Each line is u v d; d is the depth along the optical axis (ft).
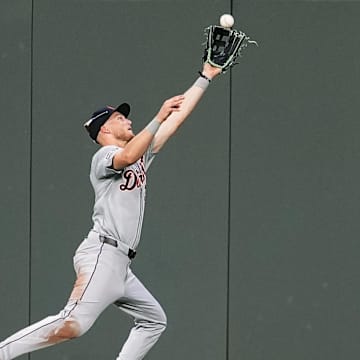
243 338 107.24
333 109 106.42
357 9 106.32
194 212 107.24
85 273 82.58
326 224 106.73
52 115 108.17
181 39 107.34
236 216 107.14
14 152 108.47
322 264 106.73
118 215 83.20
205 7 107.04
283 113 106.73
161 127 86.17
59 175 108.27
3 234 108.58
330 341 106.83
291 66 106.63
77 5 107.86
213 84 106.93
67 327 81.61
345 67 106.32
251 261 107.14
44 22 108.17
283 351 107.14
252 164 106.93
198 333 107.34
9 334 108.47
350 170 106.52
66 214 108.06
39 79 108.27
